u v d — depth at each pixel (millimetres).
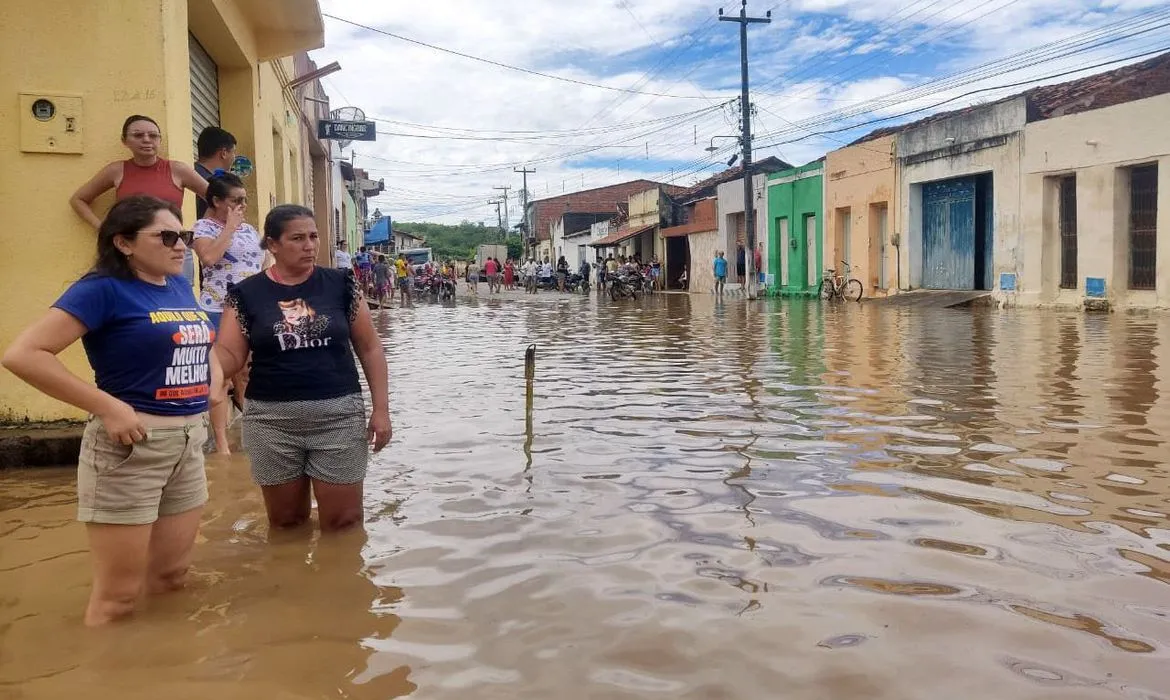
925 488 4438
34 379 2834
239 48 9508
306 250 4043
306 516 4121
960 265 22750
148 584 3256
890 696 2408
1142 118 17422
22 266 5641
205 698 2447
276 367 3949
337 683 2527
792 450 5320
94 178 5570
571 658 2654
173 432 3129
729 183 35188
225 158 6602
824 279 27250
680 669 2574
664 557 3504
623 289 30219
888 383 8070
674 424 6211
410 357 11125
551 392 7871
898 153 24484
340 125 21219
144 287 3133
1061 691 2422
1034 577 3244
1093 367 8945
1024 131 19969
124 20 5762
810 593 3119
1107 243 18266
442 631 2867
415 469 5008
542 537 3775
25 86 5625
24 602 3189
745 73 29453
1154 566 3344
